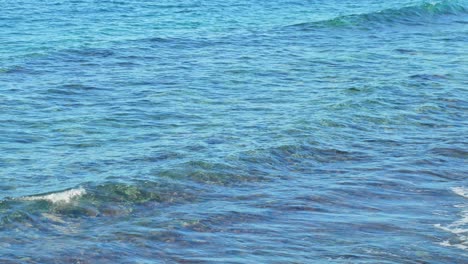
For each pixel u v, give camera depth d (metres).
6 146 23.02
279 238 17.12
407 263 16.16
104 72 32.00
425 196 19.66
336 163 21.86
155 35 40.03
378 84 29.98
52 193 18.88
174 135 24.12
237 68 32.88
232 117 26.00
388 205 19.03
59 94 28.62
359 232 17.50
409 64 34.12
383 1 55.03
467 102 28.12
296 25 43.22
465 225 17.98
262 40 39.31
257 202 19.00
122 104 27.50
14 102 27.41
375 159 22.23
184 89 29.50
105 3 50.31
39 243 16.59
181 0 52.72
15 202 18.38
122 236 16.97
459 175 21.19
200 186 19.86
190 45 37.66
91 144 23.33
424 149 23.08
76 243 16.61
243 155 21.86
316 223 17.92
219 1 52.84
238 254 16.39
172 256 16.22
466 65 34.12
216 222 17.81
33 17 44.56
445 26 45.81
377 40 40.31
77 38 38.75
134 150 22.62
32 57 34.09
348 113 26.16
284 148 22.53
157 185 19.70
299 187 20.00
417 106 27.28
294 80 31.09
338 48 37.78
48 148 22.94
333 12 49.59
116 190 19.30
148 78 31.09
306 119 25.34
